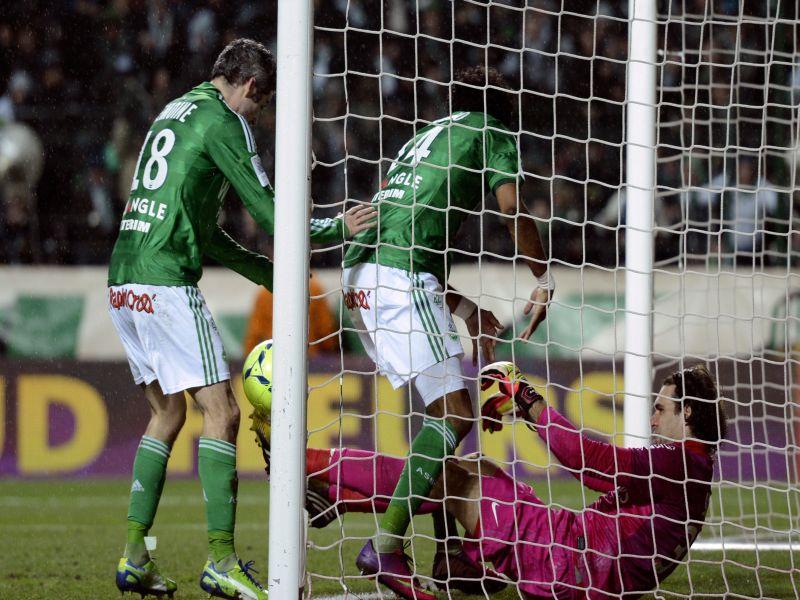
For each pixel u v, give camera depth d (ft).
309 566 56.24
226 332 114.42
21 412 107.34
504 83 48.01
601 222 130.00
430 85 137.28
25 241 131.03
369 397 105.91
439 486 44.06
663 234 115.34
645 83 59.77
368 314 46.06
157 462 45.93
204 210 44.47
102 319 117.50
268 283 51.39
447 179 45.80
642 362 59.16
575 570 41.98
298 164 39.27
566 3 136.87
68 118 139.13
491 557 42.88
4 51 141.08
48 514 83.05
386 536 43.32
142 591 45.44
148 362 45.16
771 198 112.78
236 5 146.72
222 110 44.19
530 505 42.98
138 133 140.26
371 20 137.39
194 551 63.72
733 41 117.08
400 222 45.73
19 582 53.06
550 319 113.91
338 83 136.46
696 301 103.50
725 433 43.62
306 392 39.11
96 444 108.06
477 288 116.16
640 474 41.78
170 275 43.57
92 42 143.64
